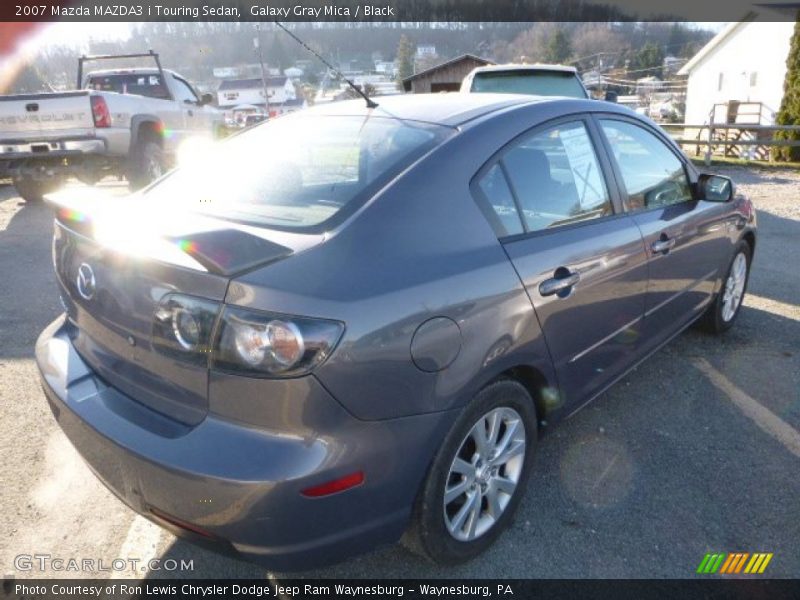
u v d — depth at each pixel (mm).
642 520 2602
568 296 2557
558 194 2691
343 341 1806
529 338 2377
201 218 2283
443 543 2227
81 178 8992
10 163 8797
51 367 2400
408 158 2312
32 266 6289
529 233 2492
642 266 3064
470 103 2787
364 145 2490
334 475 1839
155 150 9742
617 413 3426
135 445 1925
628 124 3287
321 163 2467
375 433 1908
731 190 3582
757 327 4590
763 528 2557
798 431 3242
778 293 5324
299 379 1765
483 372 2186
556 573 2342
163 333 1923
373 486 1941
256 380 1768
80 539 2516
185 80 12008
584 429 3271
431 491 2117
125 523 2611
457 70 25625
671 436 3203
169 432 1926
